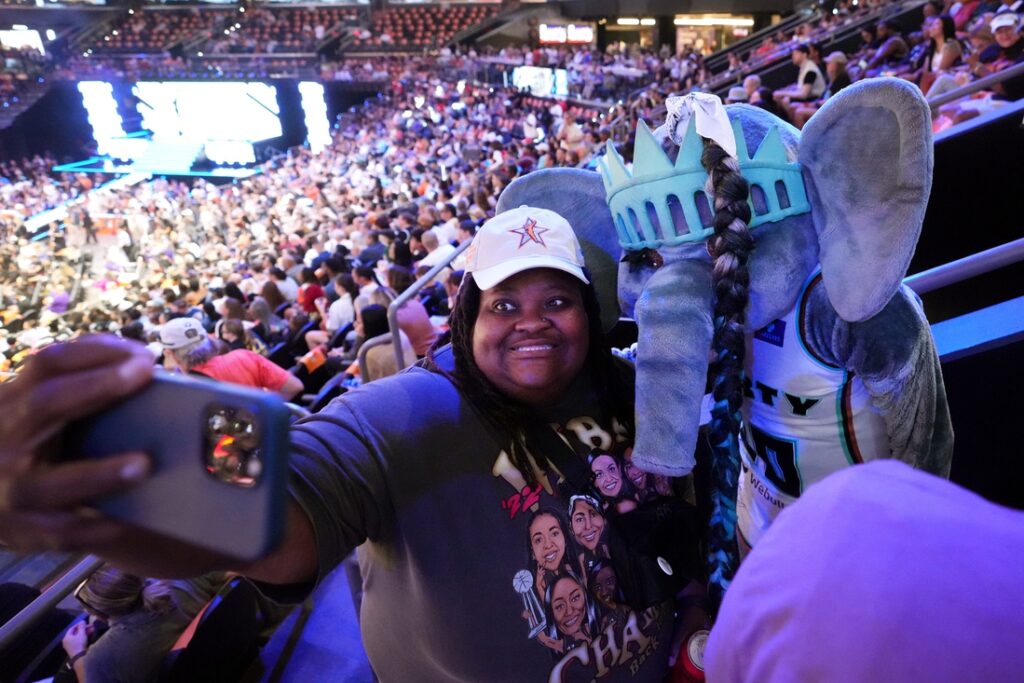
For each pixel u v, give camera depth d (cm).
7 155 2858
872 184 87
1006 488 166
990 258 134
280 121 2734
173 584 180
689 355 91
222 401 44
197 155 2791
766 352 103
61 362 44
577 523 91
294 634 209
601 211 110
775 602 37
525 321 86
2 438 43
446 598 88
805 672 34
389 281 439
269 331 670
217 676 183
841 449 104
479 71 2267
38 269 1933
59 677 192
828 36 1020
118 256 1866
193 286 1386
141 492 46
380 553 91
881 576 34
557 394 92
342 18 2817
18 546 45
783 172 93
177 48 2875
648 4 1994
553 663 90
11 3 2911
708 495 103
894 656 32
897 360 94
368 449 85
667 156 96
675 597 103
